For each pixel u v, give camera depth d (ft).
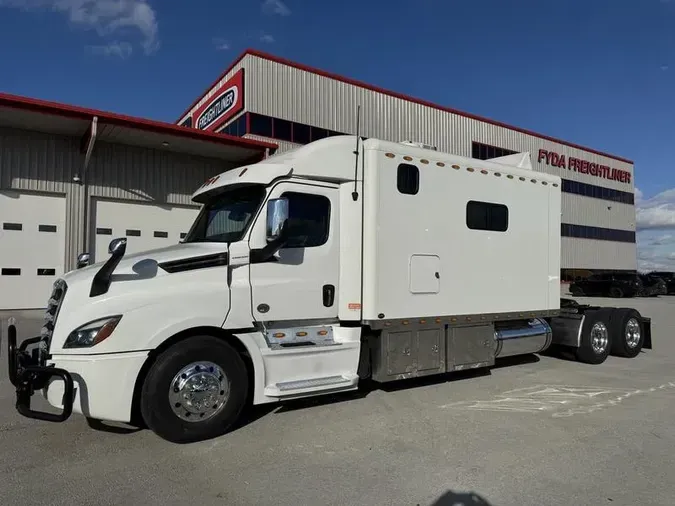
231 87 67.67
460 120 91.25
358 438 16.20
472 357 22.74
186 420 15.49
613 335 30.25
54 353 14.67
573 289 105.19
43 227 48.26
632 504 11.86
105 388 14.51
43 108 42.37
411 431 16.92
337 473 13.52
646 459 14.61
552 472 13.66
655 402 20.76
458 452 15.06
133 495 12.22
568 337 28.81
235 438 16.14
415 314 20.68
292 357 17.69
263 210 17.60
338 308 19.30
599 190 132.46
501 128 100.63
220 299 16.33
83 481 12.98
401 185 20.51
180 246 17.67
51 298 16.03
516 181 24.68
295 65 68.44
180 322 15.52
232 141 51.67
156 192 53.98
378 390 22.22
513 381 24.25
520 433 16.80
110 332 14.58
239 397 16.37
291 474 13.44
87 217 50.14
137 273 15.49
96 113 44.39
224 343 16.24
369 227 19.61
